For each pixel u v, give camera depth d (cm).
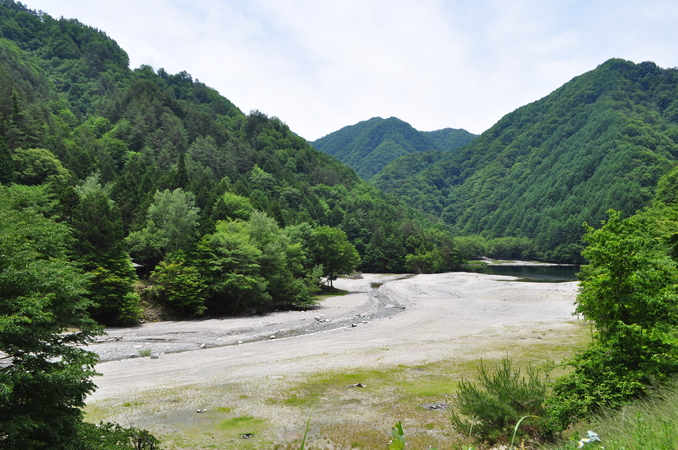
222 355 3050
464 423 1191
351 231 14475
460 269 14900
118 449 962
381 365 2594
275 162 19250
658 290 1060
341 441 1436
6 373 815
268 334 3991
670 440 522
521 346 3050
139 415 1739
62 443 873
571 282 9006
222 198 8469
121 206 6806
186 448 1380
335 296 7219
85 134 13525
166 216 6088
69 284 955
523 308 5338
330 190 19800
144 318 4550
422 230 16650
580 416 1018
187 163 14000
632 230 1234
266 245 5916
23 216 1139
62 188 6419
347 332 3941
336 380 2269
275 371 2503
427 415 1664
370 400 1895
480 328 3959
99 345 3372
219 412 1770
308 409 1791
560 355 2706
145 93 18725
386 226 15250
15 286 888
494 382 1211
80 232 4225
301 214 12150
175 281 4769
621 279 1105
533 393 1137
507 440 1059
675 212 2455
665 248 1788
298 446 1397
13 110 9325
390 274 12769
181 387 2175
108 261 4225
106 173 9112
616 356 1059
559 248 16812
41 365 888
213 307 5194
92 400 1953
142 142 15062
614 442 574
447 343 3259
